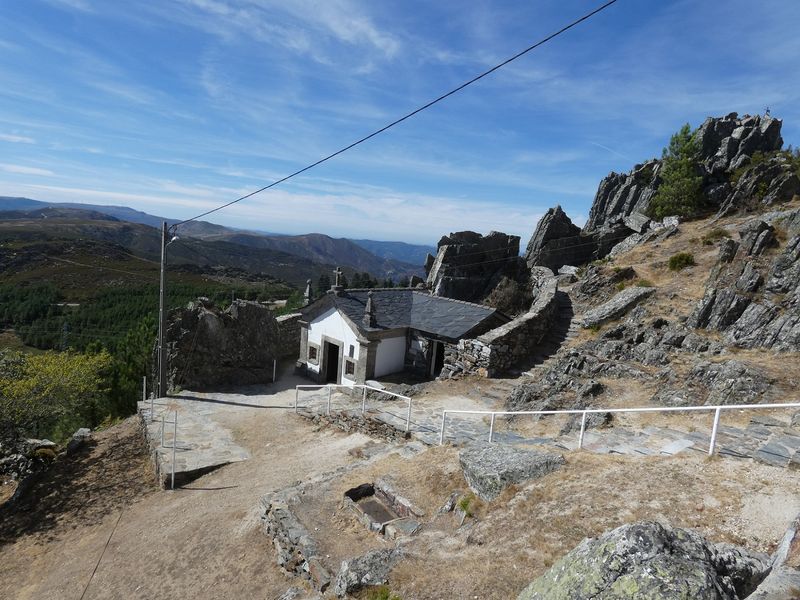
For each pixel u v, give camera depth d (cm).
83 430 1962
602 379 1647
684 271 2533
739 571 430
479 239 4031
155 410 1959
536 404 1599
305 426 1789
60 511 1401
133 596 948
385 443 1481
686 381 1420
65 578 1062
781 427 1033
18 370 1977
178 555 1051
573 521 703
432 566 688
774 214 3319
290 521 973
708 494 711
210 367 2281
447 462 1095
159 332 2142
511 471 885
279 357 2739
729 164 4709
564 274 3350
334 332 2373
